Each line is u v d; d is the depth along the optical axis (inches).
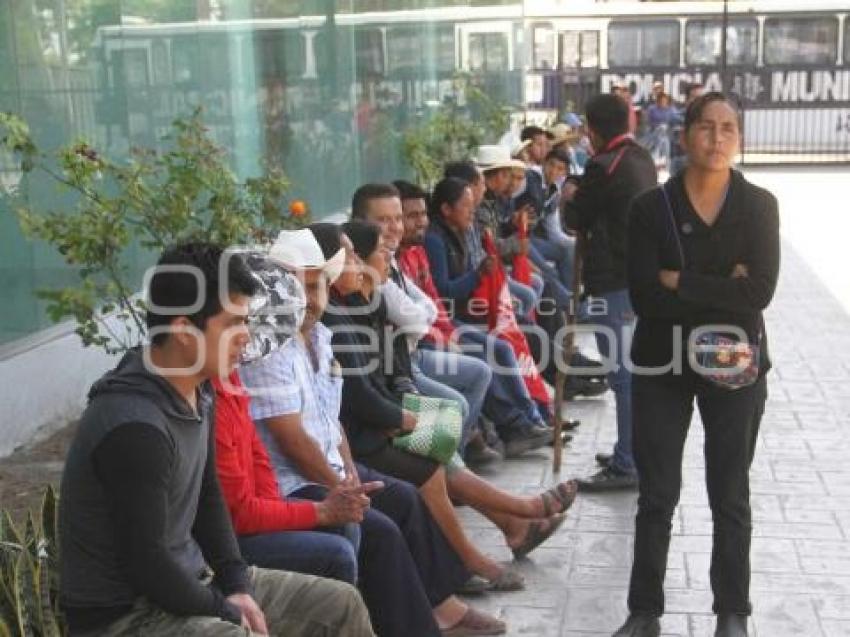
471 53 672.4
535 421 268.8
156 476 112.6
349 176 462.0
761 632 179.9
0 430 246.1
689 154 166.9
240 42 357.1
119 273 233.1
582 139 549.0
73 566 115.6
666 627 181.5
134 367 117.3
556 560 209.9
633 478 245.6
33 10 260.4
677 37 1012.5
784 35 1019.9
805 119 1029.2
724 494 169.9
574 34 1019.9
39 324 262.8
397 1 525.3
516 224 325.4
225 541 130.8
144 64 302.7
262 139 371.6
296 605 136.0
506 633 181.3
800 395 318.3
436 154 460.4
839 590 194.7
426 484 184.4
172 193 202.1
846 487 245.0
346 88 457.1
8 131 230.1
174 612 115.6
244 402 147.8
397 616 160.6
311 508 149.3
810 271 524.7
